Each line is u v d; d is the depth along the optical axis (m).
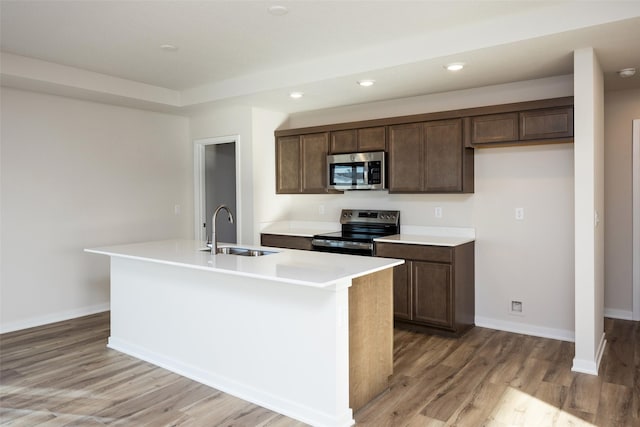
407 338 4.05
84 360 3.55
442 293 4.06
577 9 2.79
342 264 2.89
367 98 4.75
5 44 3.55
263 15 2.99
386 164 4.62
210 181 6.07
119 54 3.79
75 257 4.79
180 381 3.18
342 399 2.56
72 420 2.61
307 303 2.62
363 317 2.78
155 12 2.95
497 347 3.81
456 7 2.88
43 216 4.54
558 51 3.22
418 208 4.80
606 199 4.54
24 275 4.41
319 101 4.90
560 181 4.02
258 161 5.31
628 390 2.96
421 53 3.40
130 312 3.68
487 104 4.28
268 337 2.81
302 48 3.65
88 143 4.86
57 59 3.93
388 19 3.06
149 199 5.45
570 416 2.63
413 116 4.43
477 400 2.85
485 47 3.13
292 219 5.77
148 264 3.51
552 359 3.53
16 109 4.32
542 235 4.12
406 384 3.09
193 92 4.99
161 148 5.56
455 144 4.21
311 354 2.61
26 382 3.13
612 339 3.93
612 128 4.48
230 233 6.34
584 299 3.25
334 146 5.01
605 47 3.14
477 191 4.42
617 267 4.52
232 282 2.98
